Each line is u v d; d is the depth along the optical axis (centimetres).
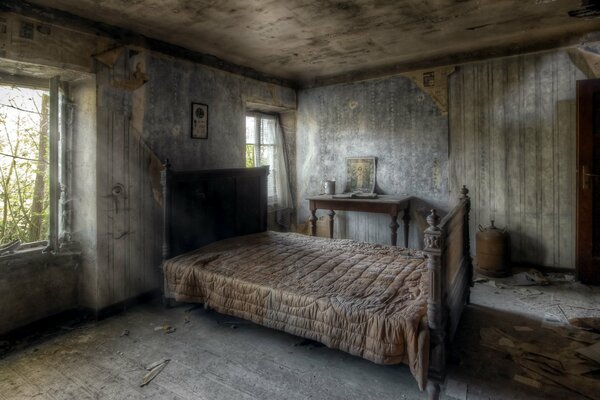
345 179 523
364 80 498
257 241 364
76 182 313
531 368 224
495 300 332
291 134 568
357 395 203
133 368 232
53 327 291
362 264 285
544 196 400
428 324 188
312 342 264
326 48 398
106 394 206
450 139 447
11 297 273
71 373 227
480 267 404
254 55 417
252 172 412
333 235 525
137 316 311
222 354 248
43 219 310
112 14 291
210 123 412
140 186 338
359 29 342
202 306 331
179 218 329
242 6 284
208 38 354
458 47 411
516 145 411
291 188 571
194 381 217
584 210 363
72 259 309
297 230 570
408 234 471
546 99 392
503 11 308
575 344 252
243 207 402
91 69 297
